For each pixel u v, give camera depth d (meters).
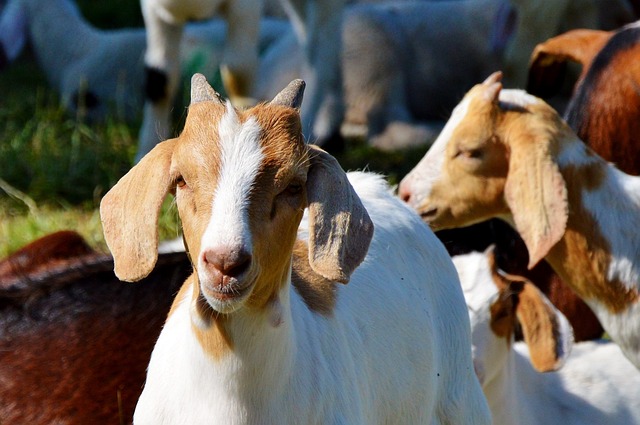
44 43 20.12
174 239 11.56
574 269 9.59
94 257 10.16
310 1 16.30
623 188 9.54
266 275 6.13
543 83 12.30
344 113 18.31
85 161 15.58
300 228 7.62
